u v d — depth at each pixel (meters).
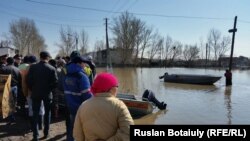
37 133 6.62
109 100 2.95
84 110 3.02
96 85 2.99
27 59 8.74
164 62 91.12
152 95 12.78
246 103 15.88
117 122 2.93
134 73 50.06
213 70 68.31
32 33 82.12
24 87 7.29
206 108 14.10
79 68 5.25
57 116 9.45
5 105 7.66
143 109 11.35
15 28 79.69
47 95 6.54
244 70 71.00
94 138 2.96
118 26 85.25
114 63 84.12
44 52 6.53
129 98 12.61
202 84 27.81
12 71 8.24
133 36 84.94
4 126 8.05
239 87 25.52
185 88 24.52
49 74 6.49
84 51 76.00
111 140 2.92
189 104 15.32
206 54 92.19
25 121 8.59
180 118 11.64
